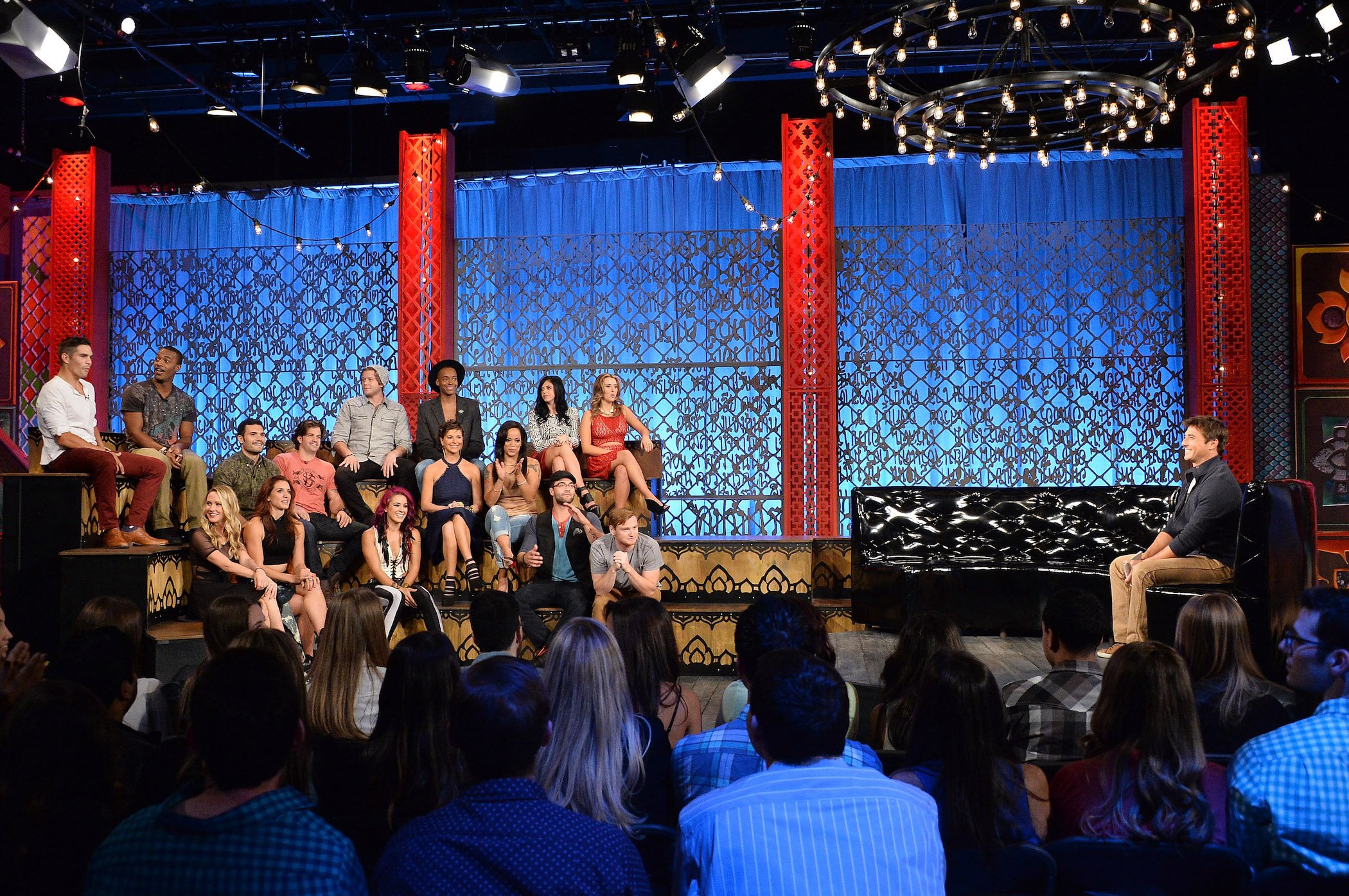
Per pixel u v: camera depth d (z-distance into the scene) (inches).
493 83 345.1
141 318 444.1
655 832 99.7
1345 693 94.1
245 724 65.8
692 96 327.0
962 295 408.8
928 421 408.2
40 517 262.5
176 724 123.5
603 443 343.3
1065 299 405.4
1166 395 398.0
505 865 66.6
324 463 313.9
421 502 307.0
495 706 70.5
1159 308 399.5
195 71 430.9
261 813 65.4
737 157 469.1
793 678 74.0
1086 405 402.9
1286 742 87.8
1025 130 394.6
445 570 299.0
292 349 439.2
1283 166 429.4
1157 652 94.4
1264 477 385.1
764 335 412.8
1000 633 314.8
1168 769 90.7
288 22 387.9
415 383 386.6
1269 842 87.6
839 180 433.7
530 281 425.7
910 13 249.3
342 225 452.1
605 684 101.9
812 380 377.4
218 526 263.0
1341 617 93.8
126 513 279.1
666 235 419.2
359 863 67.6
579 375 420.2
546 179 440.5
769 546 321.4
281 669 70.2
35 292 414.3
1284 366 385.1
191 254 443.2
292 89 373.4
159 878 63.6
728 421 410.9
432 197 389.7
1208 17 324.8
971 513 346.0
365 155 500.7
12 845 82.5
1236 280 367.2
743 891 69.6
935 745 92.7
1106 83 258.7
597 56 409.1
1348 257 378.9
